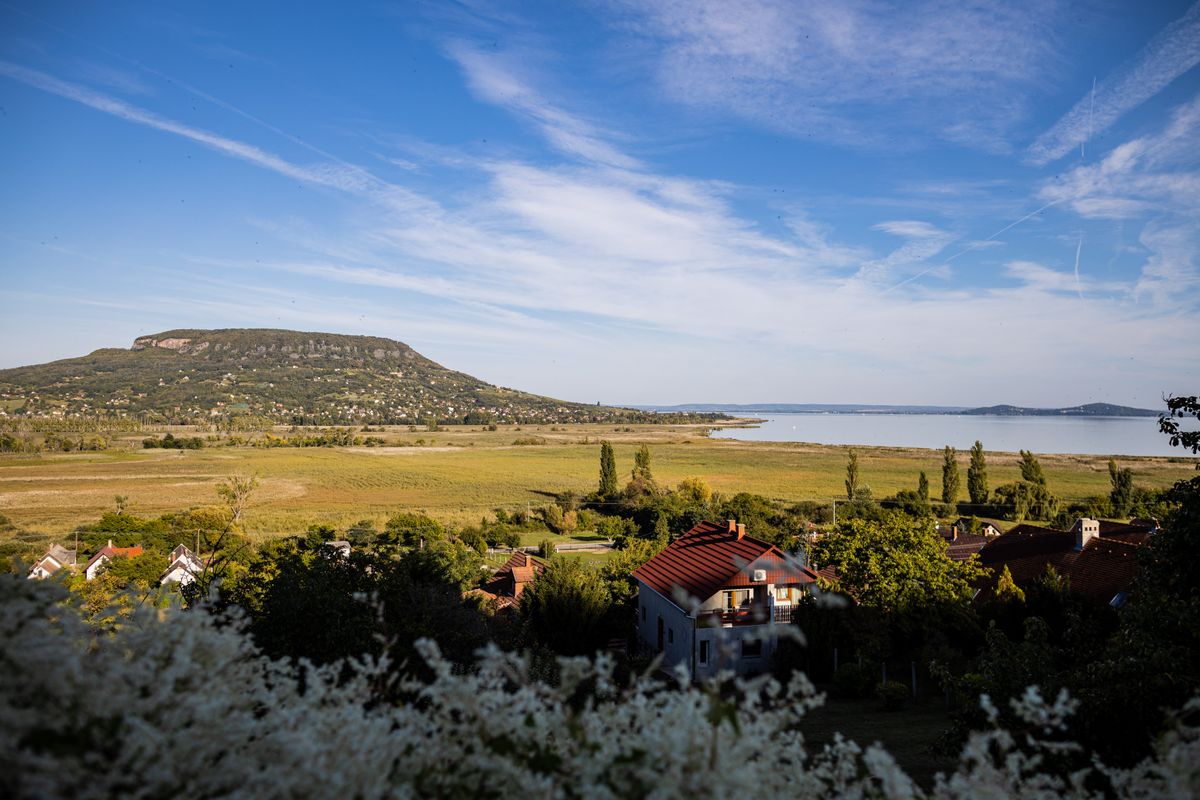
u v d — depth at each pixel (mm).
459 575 36375
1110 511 66438
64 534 56125
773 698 2930
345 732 2699
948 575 23016
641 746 2674
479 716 2945
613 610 30906
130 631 3203
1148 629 8492
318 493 91500
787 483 97312
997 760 3490
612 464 82188
